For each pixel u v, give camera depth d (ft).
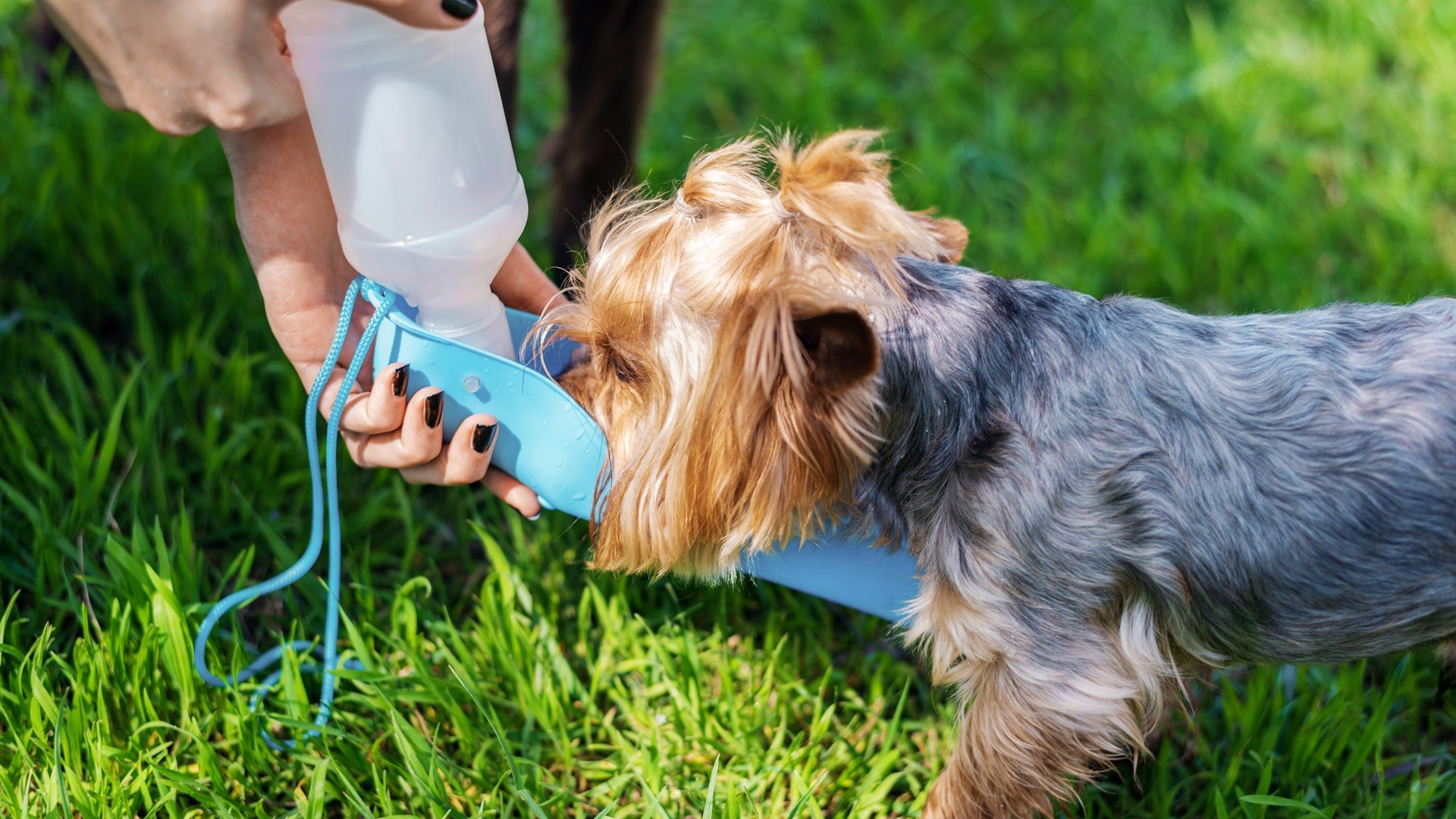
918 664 2.83
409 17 2.13
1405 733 2.76
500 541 2.94
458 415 2.37
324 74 2.18
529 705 2.66
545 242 3.41
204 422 3.08
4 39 3.88
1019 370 2.39
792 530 2.43
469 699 2.67
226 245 3.42
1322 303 3.39
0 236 3.25
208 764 2.50
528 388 2.36
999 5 4.66
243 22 2.15
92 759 2.49
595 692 2.74
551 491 2.45
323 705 2.59
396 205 2.24
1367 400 2.32
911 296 2.43
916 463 2.41
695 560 2.52
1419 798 2.53
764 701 2.73
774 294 2.20
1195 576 2.35
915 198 3.67
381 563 2.94
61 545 2.71
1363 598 2.33
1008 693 2.41
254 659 2.71
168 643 2.57
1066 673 2.38
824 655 2.82
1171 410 2.35
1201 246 3.55
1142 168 3.92
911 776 2.66
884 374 2.38
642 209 2.57
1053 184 3.88
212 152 3.62
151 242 3.30
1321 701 2.74
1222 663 2.44
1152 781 2.67
